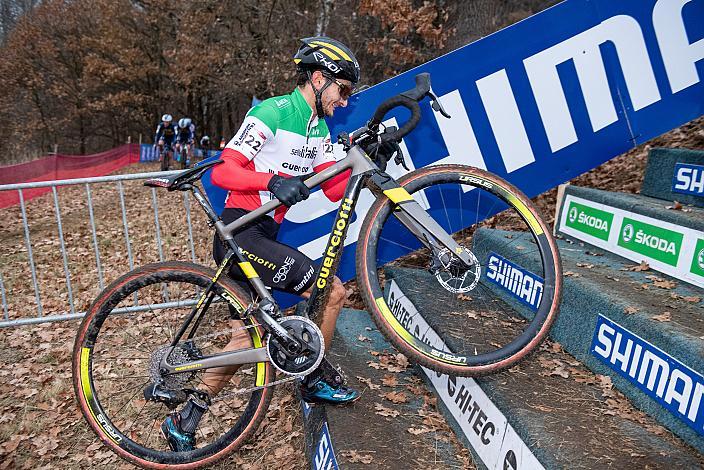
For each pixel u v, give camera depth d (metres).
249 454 2.97
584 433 1.98
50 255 7.31
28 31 29.81
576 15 3.52
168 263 2.53
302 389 2.62
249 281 2.48
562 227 3.66
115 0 27.23
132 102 29.75
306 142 2.51
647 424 2.06
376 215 2.28
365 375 2.99
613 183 5.04
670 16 3.55
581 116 3.63
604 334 2.38
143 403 3.35
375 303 2.20
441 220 3.66
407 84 3.57
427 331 2.98
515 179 3.68
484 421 2.30
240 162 2.37
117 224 9.13
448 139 3.63
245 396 3.38
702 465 1.83
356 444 2.34
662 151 3.37
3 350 4.32
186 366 2.51
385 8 8.28
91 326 2.52
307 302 2.48
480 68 3.55
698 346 1.91
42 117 34.81
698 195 3.05
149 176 4.27
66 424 3.37
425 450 2.39
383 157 2.35
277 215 2.58
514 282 3.07
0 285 4.35
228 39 17.64
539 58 3.56
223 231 2.47
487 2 8.96
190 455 2.55
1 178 15.78
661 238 2.79
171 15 24.64
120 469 3.00
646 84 3.61
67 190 13.93
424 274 3.68
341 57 2.37
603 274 2.79
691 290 2.56
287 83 14.59
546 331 2.17
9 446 3.17
